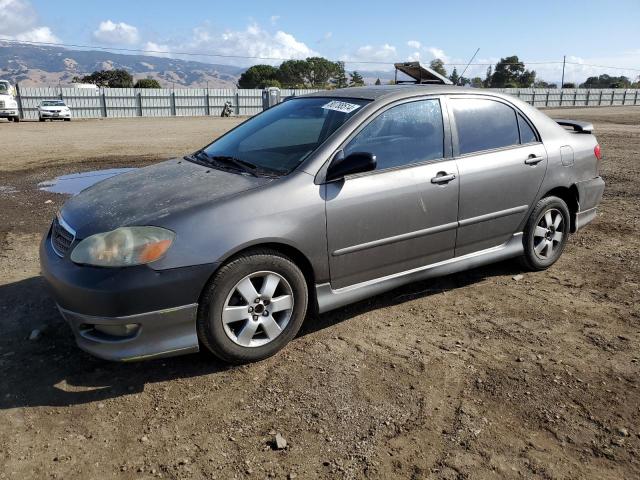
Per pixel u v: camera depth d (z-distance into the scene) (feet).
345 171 11.52
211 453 8.73
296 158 12.19
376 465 8.44
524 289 15.25
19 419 9.57
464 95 14.43
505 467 8.40
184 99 160.76
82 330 10.41
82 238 10.46
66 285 10.09
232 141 14.43
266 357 11.48
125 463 8.53
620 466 8.45
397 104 13.16
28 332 12.64
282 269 11.25
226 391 10.41
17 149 53.57
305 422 9.46
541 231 16.02
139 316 9.99
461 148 13.97
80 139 66.59
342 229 11.89
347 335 12.58
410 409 9.80
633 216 23.00
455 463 8.48
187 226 10.32
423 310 13.93
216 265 10.37
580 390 10.40
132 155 47.96
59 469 8.40
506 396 10.19
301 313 11.77
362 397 10.16
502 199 14.65
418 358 11.53
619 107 190.70
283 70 364.38
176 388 10.51
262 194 11.07
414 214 12.94
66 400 10.12
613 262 17.38
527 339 12.38
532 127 15.58
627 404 9.96
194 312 10.44
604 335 12.57
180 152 50.26
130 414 9.73
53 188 31.22
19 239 20.01
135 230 10.13
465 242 14.25
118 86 276.21
